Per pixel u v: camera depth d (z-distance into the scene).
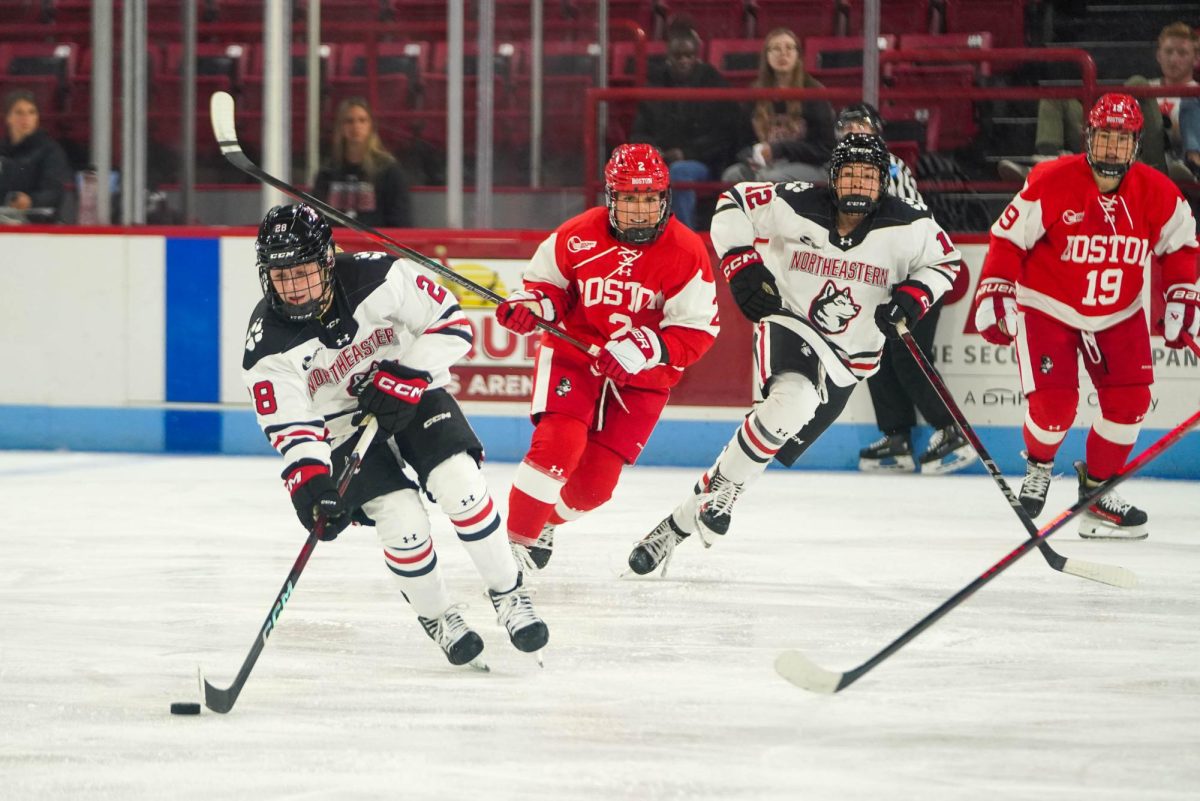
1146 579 14.70
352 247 25.12
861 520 18.59
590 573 14.87
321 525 9.93
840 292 14.52
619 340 12.67
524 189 27.73
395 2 29.47
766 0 30.61
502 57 27.91
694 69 26.41
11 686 10.27
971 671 10.79
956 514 19.17
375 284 10.09
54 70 30.53
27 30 30.89
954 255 14.48
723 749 8.73
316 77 26.88
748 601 13.46
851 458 24.16
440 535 17.16
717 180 25.91
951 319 23.31
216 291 24.89
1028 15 30.06
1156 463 23.28
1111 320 17.20
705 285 13.10
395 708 9.64
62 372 25.42
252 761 8.47
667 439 24.53
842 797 7.85
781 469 24.25
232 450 25.12
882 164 13.78
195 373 25.09
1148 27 30.94
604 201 26.64
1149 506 20.19
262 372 9.88
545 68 28.05
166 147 29.62
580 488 13.72
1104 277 17.05
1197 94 23.77
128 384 25.28
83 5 30.89
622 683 10.35
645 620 12.57
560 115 28.05
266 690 10.13
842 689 9.79
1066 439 23.38
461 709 9.62
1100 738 9.02
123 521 18.06
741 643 11.71
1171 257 17.36
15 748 8.73
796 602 13.42
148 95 29.95
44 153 26.59
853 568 15.21
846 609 13.10
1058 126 24.86
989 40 29.06
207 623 12.39
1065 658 11.22
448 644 10.48
